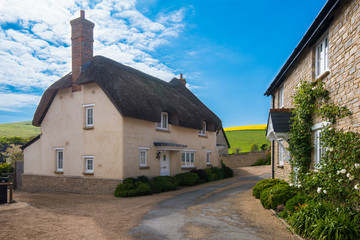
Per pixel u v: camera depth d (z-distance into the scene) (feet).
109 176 45.88
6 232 21.21
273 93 49.39
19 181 61.52
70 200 38.14
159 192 46.16
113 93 44.98
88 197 41.52
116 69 52.16
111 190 44.96
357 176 19.30
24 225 23.21
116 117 45.85
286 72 39.04
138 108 46.65
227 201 34.17
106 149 46.62
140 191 42.06
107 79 47.01
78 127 50.70
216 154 81.05
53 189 53.57
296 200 24.40
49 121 55.77
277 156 46.29
